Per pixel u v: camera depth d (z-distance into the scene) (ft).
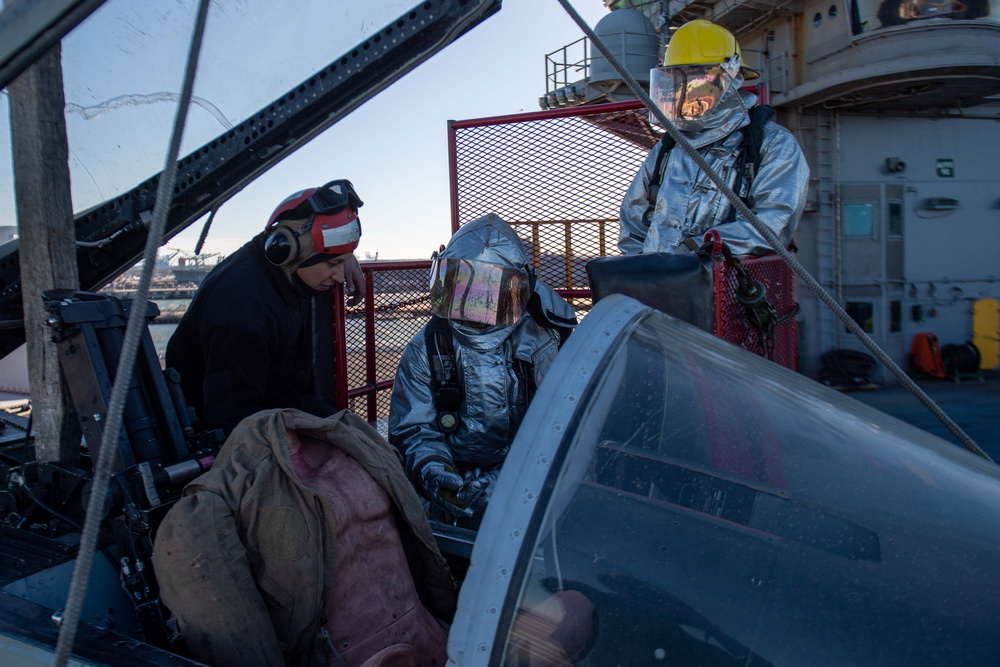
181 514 4.52
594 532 3.57
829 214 31.24
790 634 3.36
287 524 4.65
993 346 30.78
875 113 31.12
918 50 26.50
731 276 7.97
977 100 30.12
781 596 3.47
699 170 10.20
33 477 6.38
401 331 13.89
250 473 4.83
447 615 5.79
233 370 8.14
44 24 3.72
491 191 13.74
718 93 9.98
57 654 3.13
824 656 3.30
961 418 23.38
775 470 4.05
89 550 3.19
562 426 3.82
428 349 9.32
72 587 3.16
